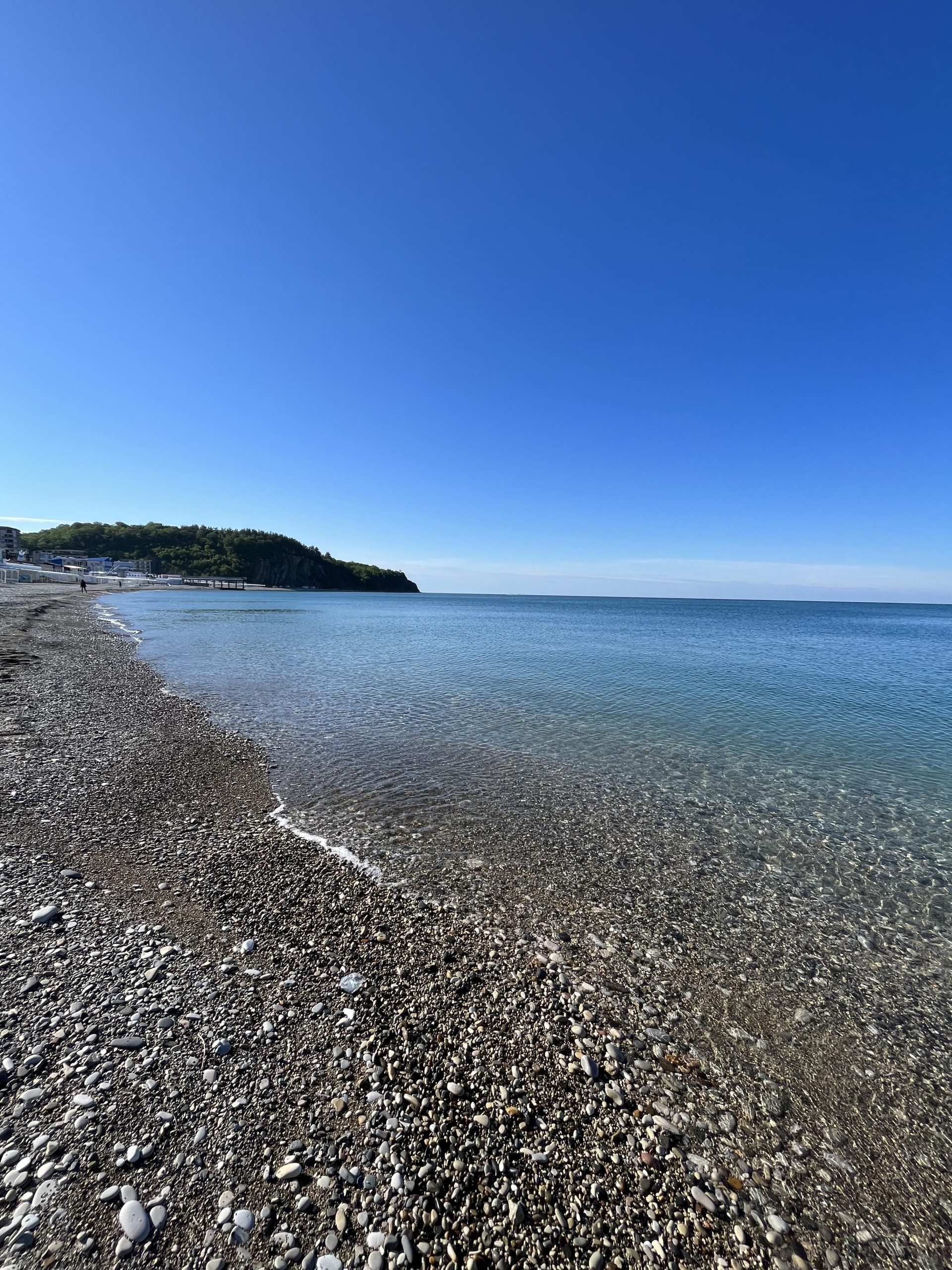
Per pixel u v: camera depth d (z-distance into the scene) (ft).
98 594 276.21
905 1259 10.02
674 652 120.88
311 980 15.84
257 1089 11.88
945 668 103.19
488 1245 9.36
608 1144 11.54
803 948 20.15
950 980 18.78
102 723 42.65
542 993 16.30
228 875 21.66
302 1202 9.67
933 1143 12.53
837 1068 14.62
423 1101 12.05
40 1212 9.01
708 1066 14.26
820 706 64.85
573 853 26.43
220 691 60.23
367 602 435.12
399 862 24.16
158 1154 10.21
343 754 39.50
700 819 31.78
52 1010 13.58
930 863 27.61
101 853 22.39
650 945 19.61
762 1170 11.45
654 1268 9.34
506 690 67.97
